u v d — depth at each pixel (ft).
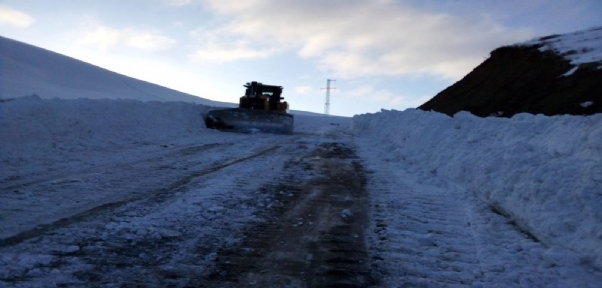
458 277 14.06
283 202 22.77
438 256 15.85
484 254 15.89
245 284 13.16
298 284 13.29
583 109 64.54
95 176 26.04
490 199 22.29
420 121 44.80
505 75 102.83
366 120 78.33
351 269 14.52
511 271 14.42
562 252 15.03
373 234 18.12
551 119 27.63
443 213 21.53
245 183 26.63
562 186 17.89
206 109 68.49
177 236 16.84
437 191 26.32
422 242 17.29
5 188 22.02
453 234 18.33
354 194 25.29
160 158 34.01
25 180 23.97
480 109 94.99
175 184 25.26
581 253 14.84
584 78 74.13
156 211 19.69
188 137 49.37
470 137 32.63
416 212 21.58
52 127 35.63
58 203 20.03
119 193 22.48
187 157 35.37
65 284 12.44
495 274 14.17
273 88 83.35
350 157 40.91
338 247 16.51
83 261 14.06
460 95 113.60
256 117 64.44
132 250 15.25
